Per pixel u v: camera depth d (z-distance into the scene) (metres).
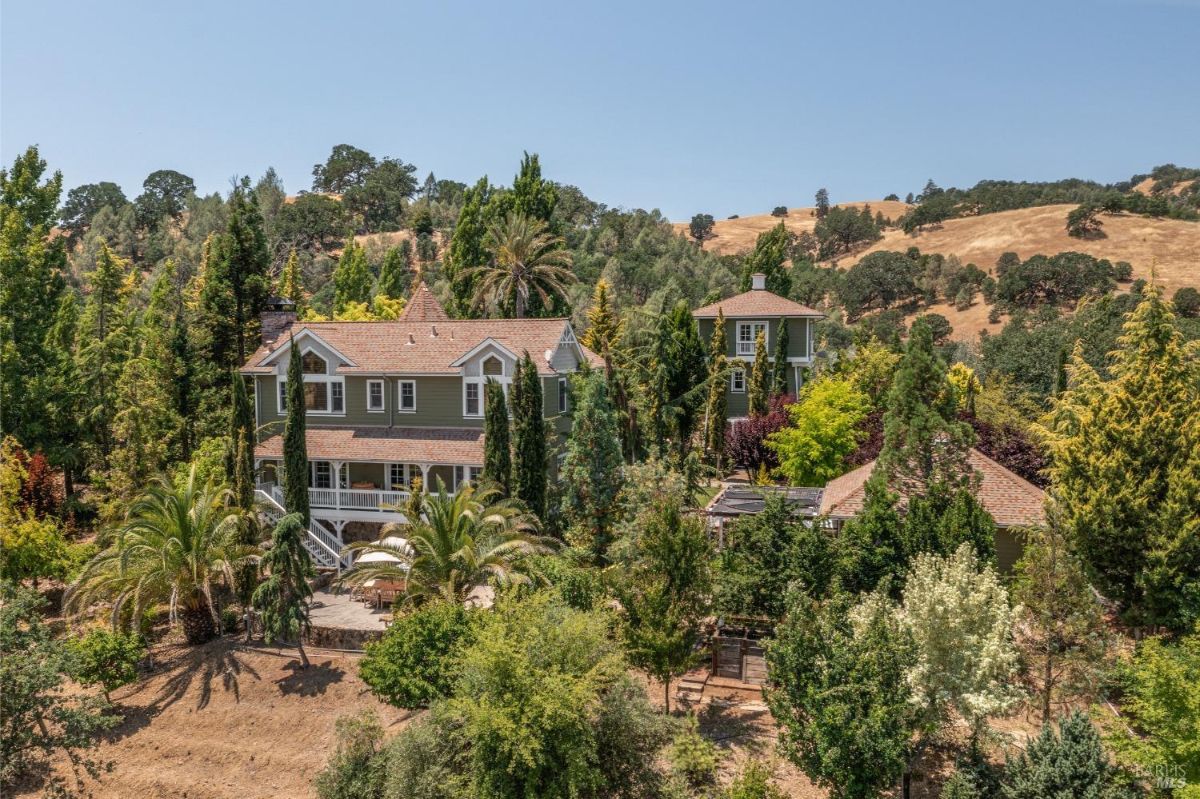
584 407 36.09
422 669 23.83
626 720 20.41
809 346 61.94
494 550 29.44
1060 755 18.03
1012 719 23.41
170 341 49.19
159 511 32.16
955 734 22.89
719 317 56.69
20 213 49.41
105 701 25.73
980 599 20.03
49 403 48.72
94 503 47.59
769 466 48.59
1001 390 56.38
